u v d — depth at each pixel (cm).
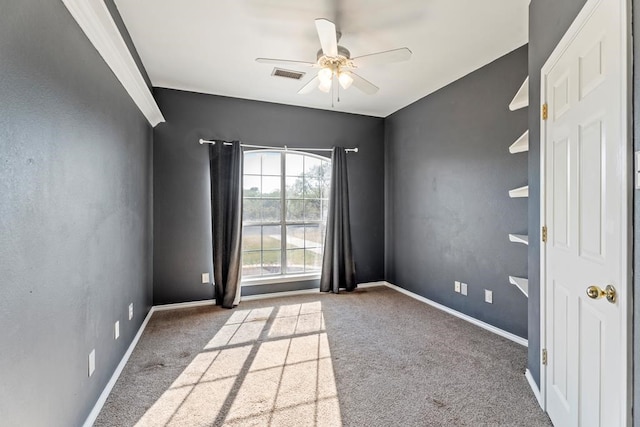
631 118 108
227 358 253
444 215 371
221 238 384
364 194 473
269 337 293
